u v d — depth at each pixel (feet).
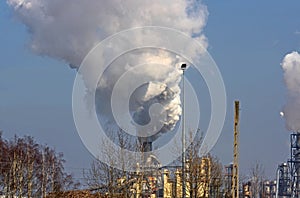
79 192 583.99
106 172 535.60
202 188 580.71
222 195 627.46
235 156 400.88
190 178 561.43
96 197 547.90
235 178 399.65
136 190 536.83
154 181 602.44
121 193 526.16
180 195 616.80
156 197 592.60
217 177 618.85
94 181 548.31
